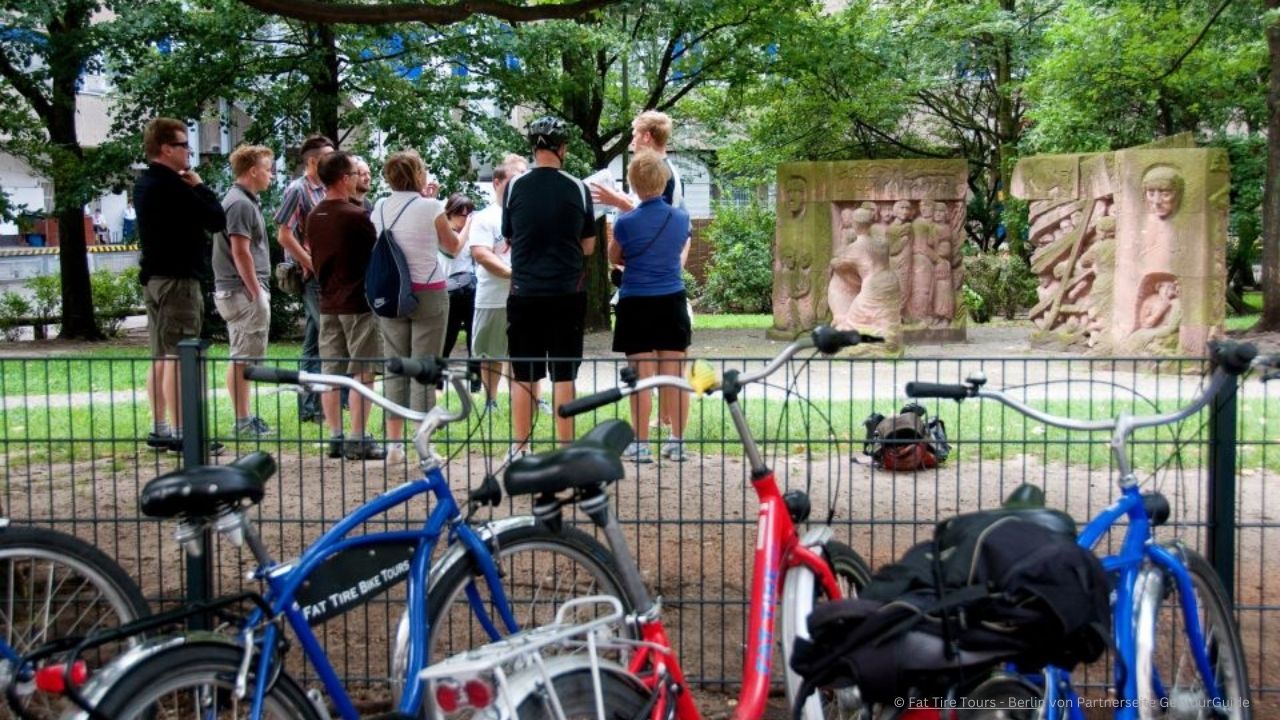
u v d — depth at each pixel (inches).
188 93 751.1
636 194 308.3
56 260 1282.0
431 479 150.1
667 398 287.6
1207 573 156.9
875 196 692.7
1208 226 539.2
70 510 271.6
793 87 940.0
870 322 599.8
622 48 733.3
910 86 967.0
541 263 293.9
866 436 270.1
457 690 113.0
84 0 753.0
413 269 319.0
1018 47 986.7
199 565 176.6
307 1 266.4
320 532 246.2
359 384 145.3
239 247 348.2
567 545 160.9
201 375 179.3
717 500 277.1
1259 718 177.9
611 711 125.1
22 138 775.7
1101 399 374.3
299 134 771.4
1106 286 602.9
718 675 191.6
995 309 929.5
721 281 1102.4
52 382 457.4
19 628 164.7
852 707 153.2
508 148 765.9
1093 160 617.3
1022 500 143.5
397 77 756.0
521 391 262.7
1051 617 118.6
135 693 117.3
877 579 133.7
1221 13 730.2
